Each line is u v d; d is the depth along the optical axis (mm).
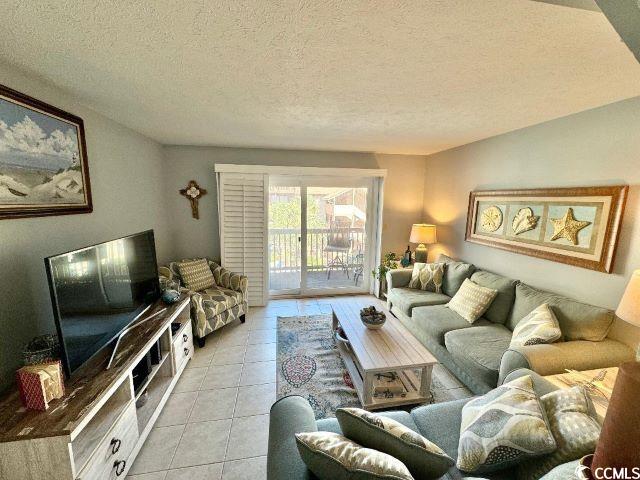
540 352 1786
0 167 1402
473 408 1330
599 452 616
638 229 1890
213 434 1857
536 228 2564
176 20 1098
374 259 4594
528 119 2451
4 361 1426
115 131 2533
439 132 2949
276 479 1001
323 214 4395
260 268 3959
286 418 1281
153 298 2361
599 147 2102
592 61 1413
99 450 1312
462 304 2762
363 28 1145
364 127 2758
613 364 1793
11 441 1078
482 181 3273
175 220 3807
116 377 1451
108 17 1074
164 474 1587
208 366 2594
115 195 2521
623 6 797
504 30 1146
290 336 3148
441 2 975
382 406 2029
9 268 1459
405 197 4488
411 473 1000
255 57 1401
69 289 1369
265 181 3807
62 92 1858
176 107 2170
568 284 2320
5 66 1458
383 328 2490
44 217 1695
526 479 1101
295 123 2633
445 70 1533
